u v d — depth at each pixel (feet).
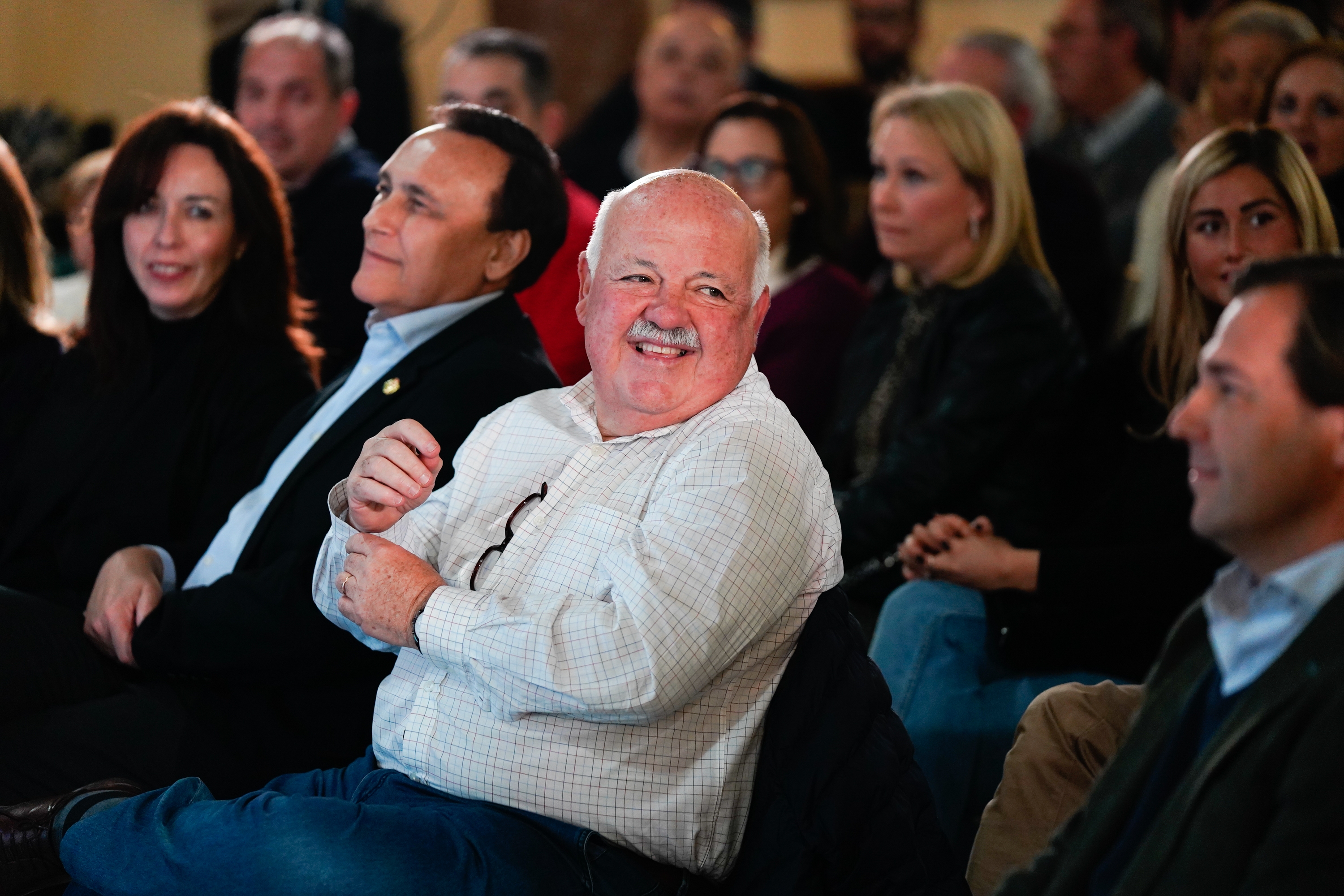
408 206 20.62
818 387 28.35
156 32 49.65
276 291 24.43
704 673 14.37
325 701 19.53
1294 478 10.89
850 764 14.89
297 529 19.72
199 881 14.80
